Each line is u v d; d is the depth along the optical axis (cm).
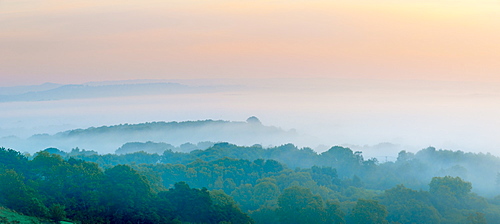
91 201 12950
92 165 15525
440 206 19488
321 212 16862
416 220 18062
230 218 15075
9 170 12962
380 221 17012
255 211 17975
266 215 17475
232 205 16212
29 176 14050
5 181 12194
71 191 13262
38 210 11612
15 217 11006
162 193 15275
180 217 14112
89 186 13525
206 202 14838
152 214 13362
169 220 13638
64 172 13875
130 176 14212
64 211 11981
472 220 17575
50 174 13862
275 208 17812
